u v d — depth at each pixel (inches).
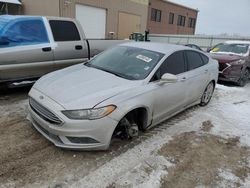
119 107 129.0
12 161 123.3
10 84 208.5
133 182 116.0
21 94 222.8
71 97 126.5
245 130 188.7
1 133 149.3
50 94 131.0
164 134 167.3
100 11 788.6
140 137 158.9
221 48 396.5
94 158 131.3
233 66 334.0
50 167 121.4
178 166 132.3
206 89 227.8
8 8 757.9
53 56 226.7
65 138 123.6
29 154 130.3
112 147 143.4
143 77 151.5
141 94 141.8
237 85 359.3
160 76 159.6
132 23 937.5
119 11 860.6
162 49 176.4
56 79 149.3
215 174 129.0
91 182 113.5
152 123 159.8
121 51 181.9
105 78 148.2
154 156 139.1
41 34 220.5
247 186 122.0
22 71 209.5
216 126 190.7
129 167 126.9
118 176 119.1
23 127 158.6
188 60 192.2
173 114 183.3
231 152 153.2
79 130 121.0
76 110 120.2
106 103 125.0
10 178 111.5
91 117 121.3
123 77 151.8
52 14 681.0
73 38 244.5
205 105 239.0
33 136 148.2
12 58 198.5
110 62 172.1
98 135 125.3
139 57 168.4
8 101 202.8
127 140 152.6
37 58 214.7
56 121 122.1
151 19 1363.2
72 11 700.0
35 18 219.0
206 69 214.1
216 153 150.1
